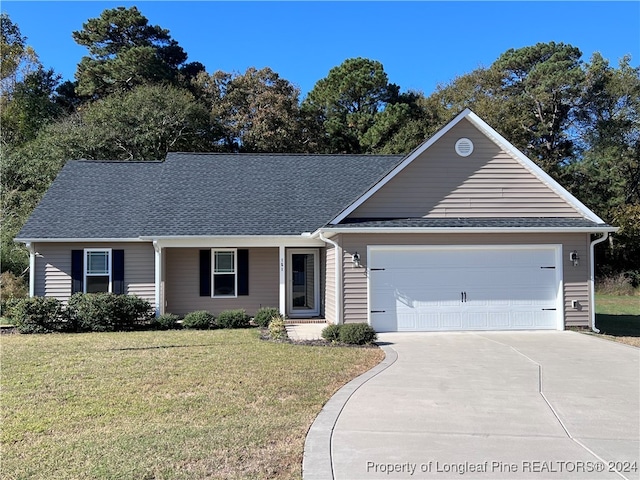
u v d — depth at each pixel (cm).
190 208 1750
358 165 2094
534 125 4169
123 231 1703
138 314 1498
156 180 1998
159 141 3409
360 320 1406
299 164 2072
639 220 3216
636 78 3900
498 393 772
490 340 1274
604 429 612
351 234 1413
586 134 4059
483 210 1476
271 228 1667
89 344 1190
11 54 3953
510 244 1442
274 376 864
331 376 870
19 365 949
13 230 2536
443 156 1471
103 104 3425
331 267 1538
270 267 1833
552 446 555
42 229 1680
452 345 1199
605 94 4003
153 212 1714
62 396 743
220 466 496
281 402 715
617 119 3897
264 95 3956
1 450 538
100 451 532
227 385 804
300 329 1471
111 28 4469
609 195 3825
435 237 1427
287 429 601
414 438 576
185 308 1781
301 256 1836
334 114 4469
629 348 1162
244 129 3950
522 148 3956
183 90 3844
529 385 823
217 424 620
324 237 1503
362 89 4394
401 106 4181
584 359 1036
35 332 1402
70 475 475
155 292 1652
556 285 1456
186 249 1789
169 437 573
